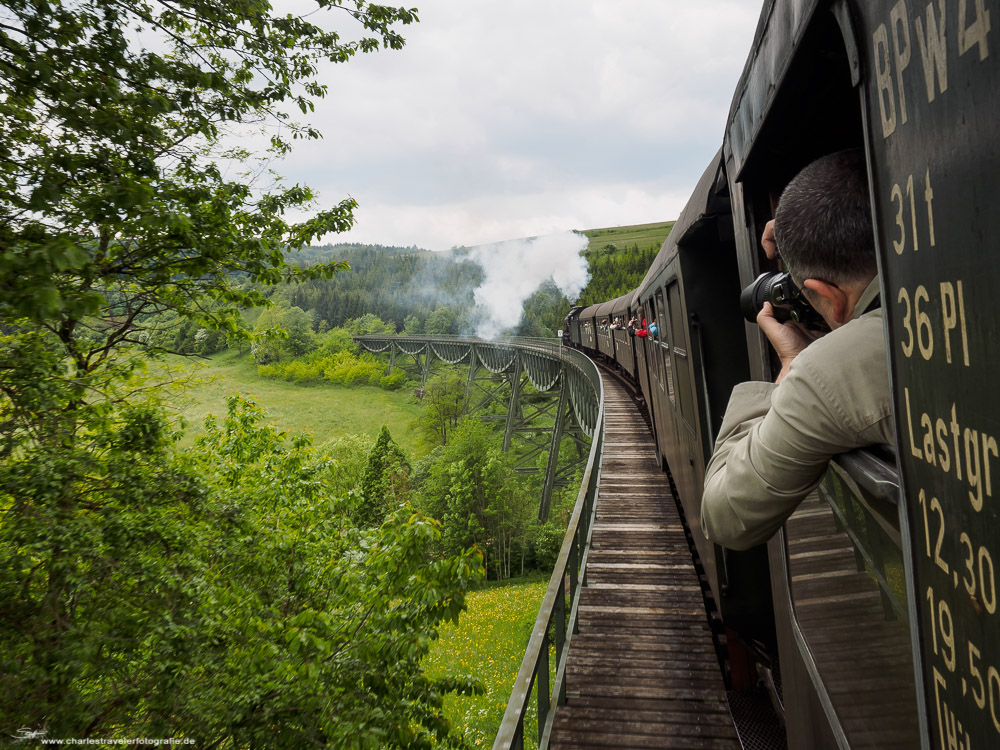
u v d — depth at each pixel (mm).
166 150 4762
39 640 4203
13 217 3709
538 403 48031
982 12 437
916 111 582
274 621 5465
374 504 32250
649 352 8781
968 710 552
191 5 4441
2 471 4223
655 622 4910
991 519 478
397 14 5043
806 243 935
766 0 1123
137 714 4465
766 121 1253
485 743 8773
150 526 4781
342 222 5930
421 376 86562
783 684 1824
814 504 1322
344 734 4445
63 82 3682
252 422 7570
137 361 5410
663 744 3465
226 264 5402
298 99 5109
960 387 521
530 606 16953
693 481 4836
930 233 565
